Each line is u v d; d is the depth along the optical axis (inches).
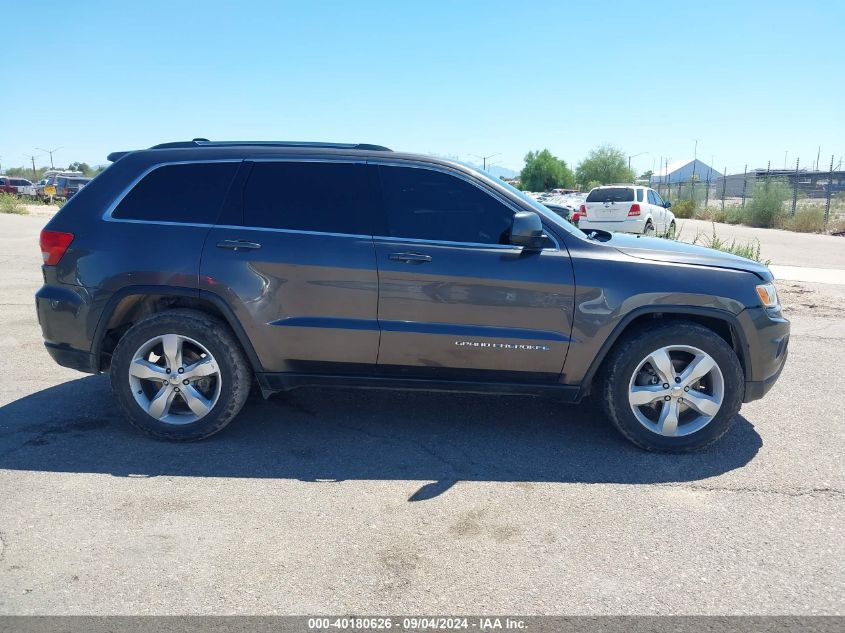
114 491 147.4
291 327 169.3
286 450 171.5
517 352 168.9
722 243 531.5
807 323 339.6
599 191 834.8
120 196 175.9
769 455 173.0
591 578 118.3
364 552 125.3
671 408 169.8
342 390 218.8
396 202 171.9
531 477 158.2
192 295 169.0
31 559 121.0
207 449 171.2
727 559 124.8
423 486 152.7
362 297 168.1
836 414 204.7
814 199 1326.3
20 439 174.7
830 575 120.3
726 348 167.3
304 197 173.0
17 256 523.5
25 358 249.6
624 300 166.6
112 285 171.0
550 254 168.6
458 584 116.0
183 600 110.3
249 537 129.7
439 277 166.7
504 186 175.2
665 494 150.6
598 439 182.1
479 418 196.4
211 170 176.4
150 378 171.3
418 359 171.0
